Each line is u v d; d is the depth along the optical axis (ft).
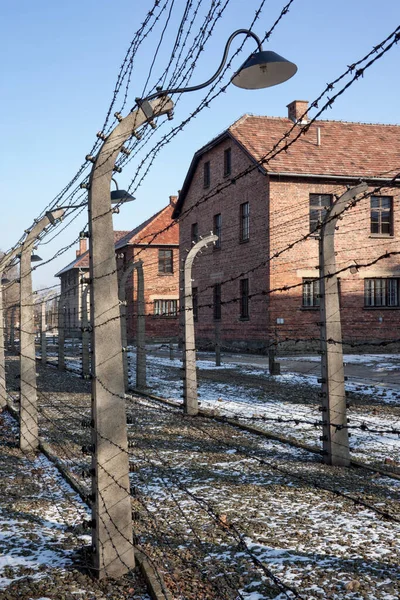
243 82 14.23
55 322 136.05
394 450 26.55
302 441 28.48
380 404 38.50
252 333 87.76
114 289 14.84
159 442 29.01
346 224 84.94
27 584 13.46
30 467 25.18
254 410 37.65
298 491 20.43
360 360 71.82
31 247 29.76
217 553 14.94
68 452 27.27
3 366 43.98
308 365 67.56
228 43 11.62
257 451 26.94
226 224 95.14
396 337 87.04
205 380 54.54
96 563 14.14
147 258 134.92
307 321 83.20
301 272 83.25
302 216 79.20
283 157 85.51
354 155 88.79
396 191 85.81
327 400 24.49
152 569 13.84
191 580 13.43
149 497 19.88
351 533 16.19
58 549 15.58
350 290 85.20
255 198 86.48
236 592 12.76
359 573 13.58
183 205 112.06
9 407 42.39
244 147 86.89
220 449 27.43
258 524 16.99
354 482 21.57
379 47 8.55
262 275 84.43
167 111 14.20
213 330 99.66
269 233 82.64
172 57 12.23
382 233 86.63
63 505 19.44
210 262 100.22
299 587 12.91
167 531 16.55
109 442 14.43
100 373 14.53
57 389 53.01
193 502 19.22
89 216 14.90
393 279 87.30
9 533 16.72
